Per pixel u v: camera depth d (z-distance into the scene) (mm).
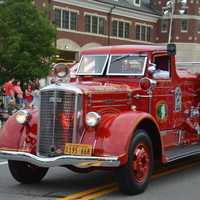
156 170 12508
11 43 34250
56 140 9625
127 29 69000
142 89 10742
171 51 11719
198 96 13094
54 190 10156
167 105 11609
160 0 75188
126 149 9281
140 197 9594
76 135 9492
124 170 9461
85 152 9359
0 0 35438
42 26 35719
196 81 12977
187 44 74688
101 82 11086
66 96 9547
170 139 11789
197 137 13070
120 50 11438
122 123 9555
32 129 10039
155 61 11398
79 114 9500
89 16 62344
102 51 11633
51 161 9383
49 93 9648
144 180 9930
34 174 10742
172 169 12664
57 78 11555
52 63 36000
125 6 67750
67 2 58688
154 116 11102
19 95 26906
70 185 10672
